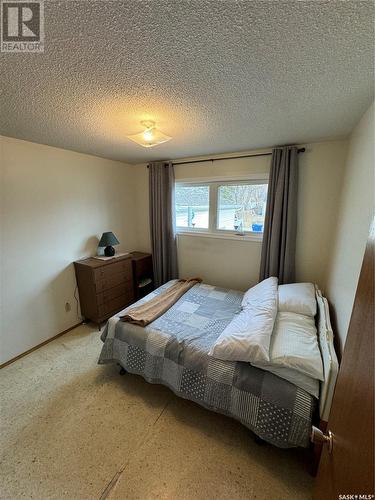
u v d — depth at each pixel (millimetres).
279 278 2490
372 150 1261
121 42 837
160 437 1412
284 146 2320
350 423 591
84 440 1393
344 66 997
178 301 2338
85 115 1522
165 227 3223
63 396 1726
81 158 2672
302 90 1217
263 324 1495
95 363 2107
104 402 1673
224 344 1431
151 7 695
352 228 1515
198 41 837
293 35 804
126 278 3002
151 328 1814
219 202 2973
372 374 508
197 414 1577
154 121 1648
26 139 2068
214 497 1117
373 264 586
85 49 871
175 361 1573
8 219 2027
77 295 2744
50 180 2350
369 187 1260
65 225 2547
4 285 2041
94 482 1178
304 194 2344
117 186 3225
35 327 2311
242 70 1032
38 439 1397
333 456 678
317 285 2418
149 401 1684
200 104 1380
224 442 1382
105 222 3082
